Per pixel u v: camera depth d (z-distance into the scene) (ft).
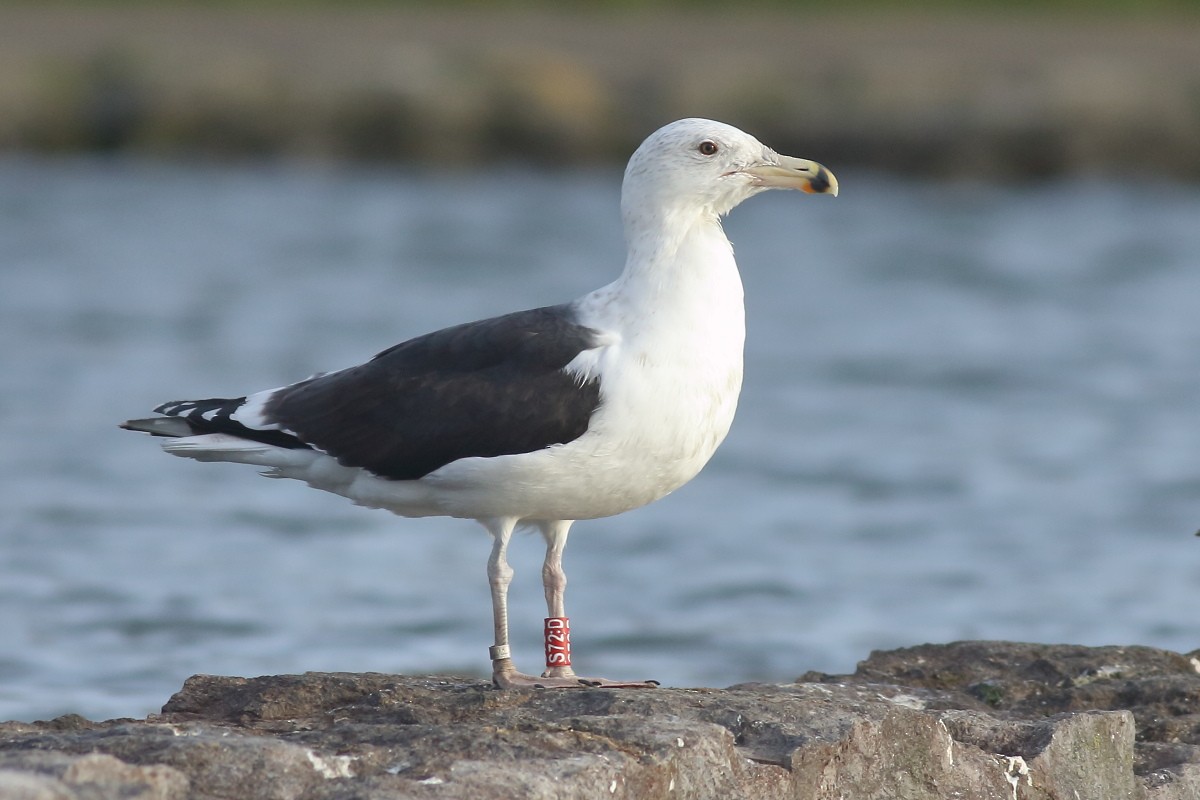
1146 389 76.13
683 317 27.81
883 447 67.05
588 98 135.85
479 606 47.47
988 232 111.45
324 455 28.55
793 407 72.95
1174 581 50.62
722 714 25.11
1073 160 128.88
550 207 119.34
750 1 185.16
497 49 148.66
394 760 22.25
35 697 37.83
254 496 60.08
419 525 57.00
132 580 48.83
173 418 29.68
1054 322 88.38
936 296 94.07
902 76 136.67
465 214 116.06
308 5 175.94
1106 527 56.80
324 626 44.88
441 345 28.43
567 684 27.53
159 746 21.50
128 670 40.32
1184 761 28.30
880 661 32.96
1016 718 28.78
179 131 135.13
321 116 134.62
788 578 50.90
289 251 103.35
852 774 24.63
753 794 23.41
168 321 84.84
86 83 136.46
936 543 54.90
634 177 28.60
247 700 26.58
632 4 181.68
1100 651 33.19
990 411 72.43
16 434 65.62
